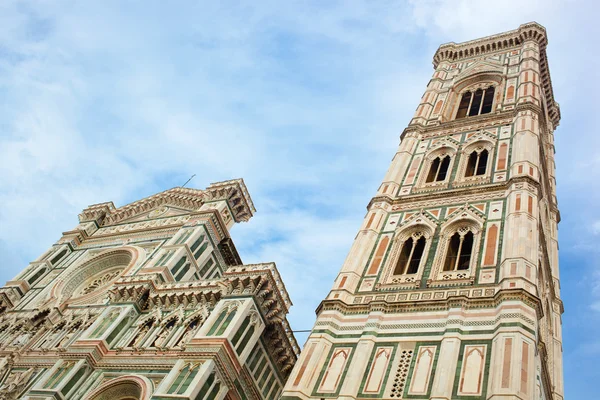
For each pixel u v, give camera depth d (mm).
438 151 50375
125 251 55156
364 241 40156
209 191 59344
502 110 52969
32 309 51562
